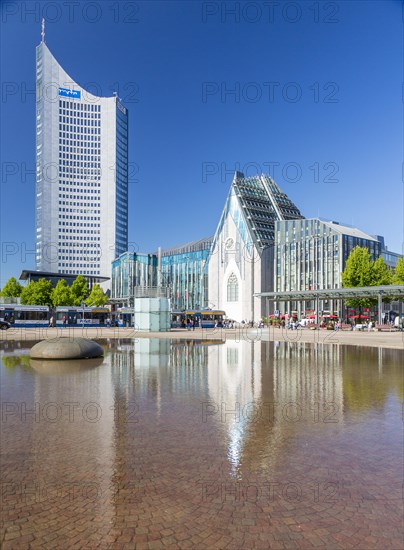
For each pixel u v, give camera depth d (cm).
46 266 14350
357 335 4500
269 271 9631
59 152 14900
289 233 9481
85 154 15200
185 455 652
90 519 460
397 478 569
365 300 6141
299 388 1237
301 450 678
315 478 568
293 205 10988
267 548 409
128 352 2397
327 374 1532
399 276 6097
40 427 803
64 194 14812
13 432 770
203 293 10769
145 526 446
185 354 2300
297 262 9275
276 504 494
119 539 423
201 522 454
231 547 410
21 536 429
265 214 10238
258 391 1189
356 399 1075
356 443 714
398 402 1038
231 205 10288
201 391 1184
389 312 7875
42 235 14525
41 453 658
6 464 613
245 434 763
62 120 15038
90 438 734
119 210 15575
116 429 791
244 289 9612
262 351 2522
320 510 481
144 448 684
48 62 15075
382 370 1647
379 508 486
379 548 411
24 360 1928
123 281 11369
